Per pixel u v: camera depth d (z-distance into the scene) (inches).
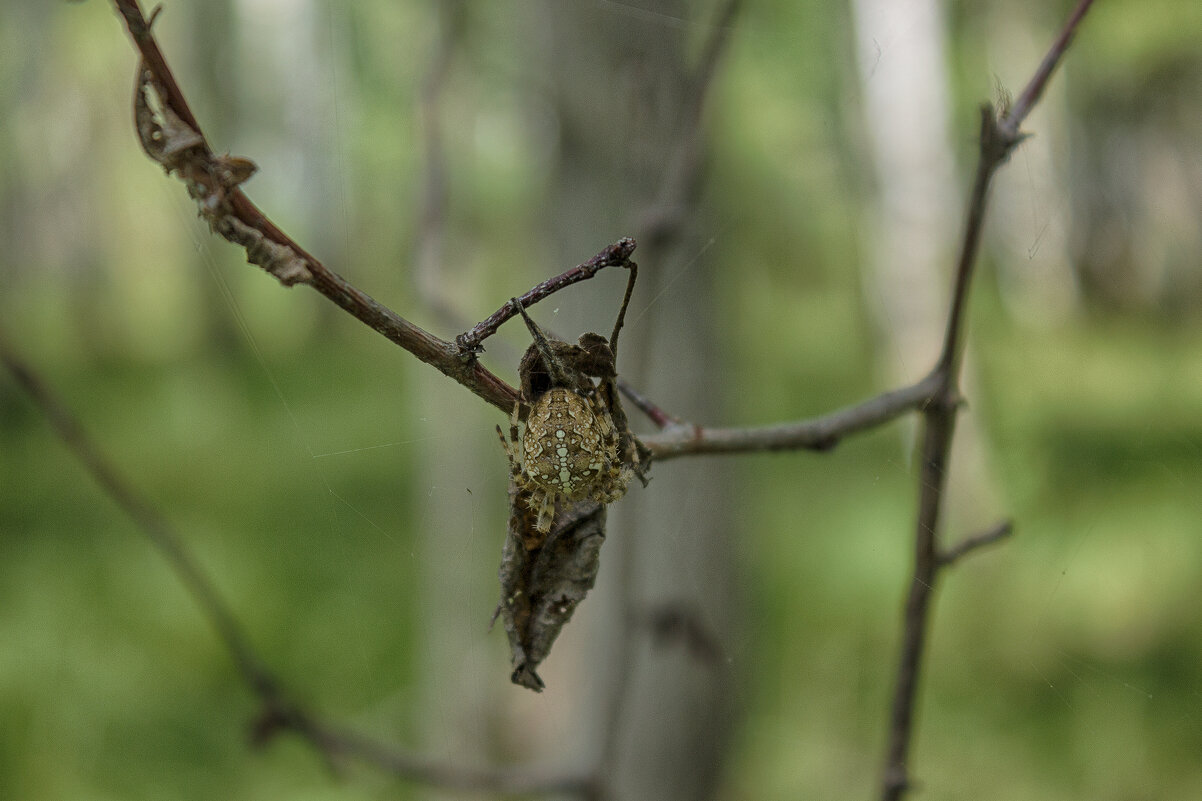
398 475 57.4
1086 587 42.9
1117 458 48.2
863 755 44.7
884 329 63.9
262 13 38.6
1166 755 41.2
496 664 42.2
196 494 58.8
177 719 44.9
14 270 82.1
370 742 20.0
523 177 40.9
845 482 55.2
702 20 24.3
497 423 15.9
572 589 15.8
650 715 24.9
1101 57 54.0
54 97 56.4
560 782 20.3
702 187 24.4
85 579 50.6
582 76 23.0
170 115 14.7
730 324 26.4
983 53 56.2
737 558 26.1
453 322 20.9
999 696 46.5
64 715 44.3
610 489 15.9
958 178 56.7
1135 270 64.1
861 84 28.4
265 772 43.3
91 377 76.2
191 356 76.7
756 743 40.4
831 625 51.0
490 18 29.8
